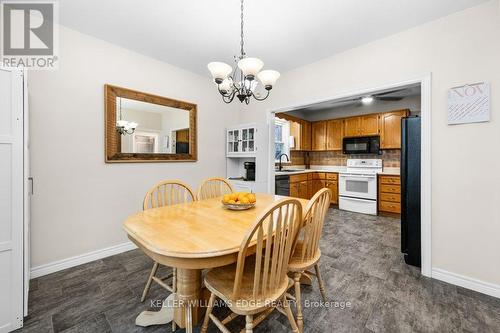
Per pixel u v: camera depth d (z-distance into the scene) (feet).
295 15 6.51
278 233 3.51
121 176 8.46
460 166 6.18
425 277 6.64
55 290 5.96
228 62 9.66
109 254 8.14
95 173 7.82
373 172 14.82
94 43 7.72
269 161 11.30
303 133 17.39
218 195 8.38
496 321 4.80
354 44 8.07
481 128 5.89
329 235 10.31
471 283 6.03
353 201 14.84
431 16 6.44
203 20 6.79
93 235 7.79
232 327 4.60
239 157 12.57
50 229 6.90
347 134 16.39
